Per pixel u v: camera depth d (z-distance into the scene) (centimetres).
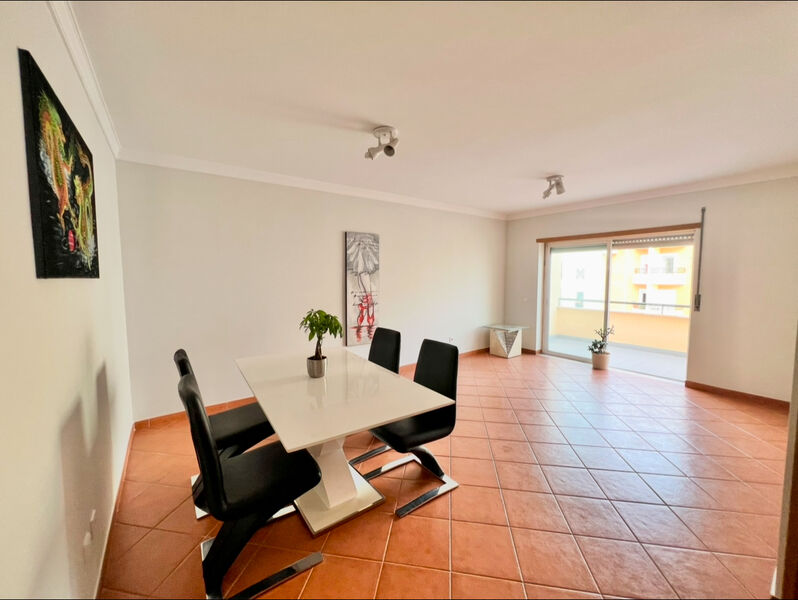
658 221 409
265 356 276
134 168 272
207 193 306
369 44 147
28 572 91
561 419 310
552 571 151
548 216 529
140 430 285
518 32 140
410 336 471
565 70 167
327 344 391
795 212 316
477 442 267
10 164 90
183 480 219
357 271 406
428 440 199
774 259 329
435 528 177
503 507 192
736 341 355
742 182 344
